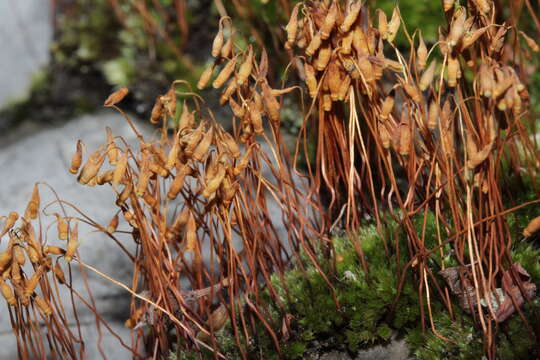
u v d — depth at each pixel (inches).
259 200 7.7
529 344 7.2
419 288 7.4
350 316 7.6
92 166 7.0
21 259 7.1
